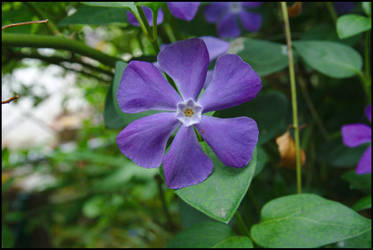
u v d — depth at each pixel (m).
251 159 0.16
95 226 0.45
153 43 0.18
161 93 0.16
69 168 0.50
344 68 0.24
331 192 0.29
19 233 0.41
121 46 0.36
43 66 0.34
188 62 0.16
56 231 0.45
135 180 0.40
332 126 0.30
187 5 0.22
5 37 0.20
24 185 0.52
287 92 0.31
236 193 0.16
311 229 0.18
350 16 0.22
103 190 0.38
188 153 0.17
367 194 0.25
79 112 0.52
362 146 0.27
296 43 0.24
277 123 0.24
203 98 0.17
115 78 0.18
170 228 0.34
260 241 0.18
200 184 0.16
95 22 0.22
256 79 0.16
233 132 0.16
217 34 0.30
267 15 0.31
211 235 0.21
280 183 0.26
